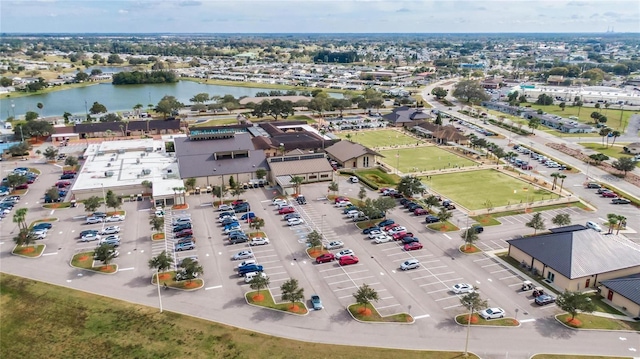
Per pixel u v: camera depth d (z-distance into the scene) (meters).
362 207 123.25
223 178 151.88
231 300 87.00
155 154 178.75
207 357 71.94
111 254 98.88
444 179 162.75
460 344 75.31
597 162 184.00
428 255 105.25
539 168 178.12
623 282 88.00
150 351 73.38
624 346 75.19
